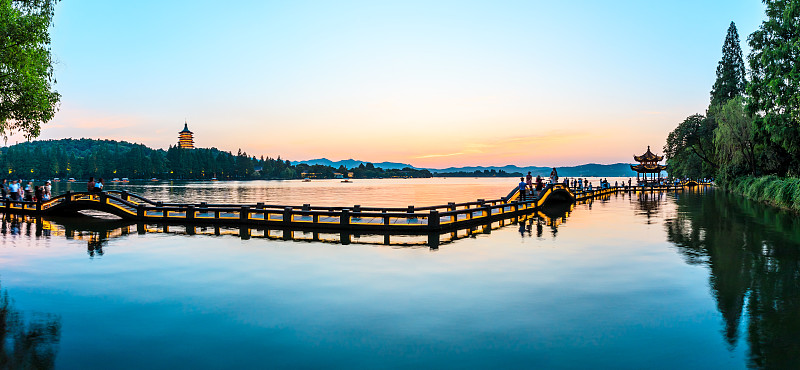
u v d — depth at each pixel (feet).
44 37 49.29
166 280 36.45
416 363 20.84
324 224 70.79
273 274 38.50
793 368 20.10
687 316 27.12
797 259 43.62
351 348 22.62
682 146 250.16
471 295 31.73
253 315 27.71
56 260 44.75
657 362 20.88
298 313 28.04
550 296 31.48
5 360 21.20
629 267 40.73
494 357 21.48
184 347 22.80
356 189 360.07
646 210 108.17
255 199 193.77
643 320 26.50
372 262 43.60
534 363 20.81
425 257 46.16
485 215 81.61
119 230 69.36
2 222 80.59
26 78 47.06
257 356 21.70
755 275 37.24
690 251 48.80
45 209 94.73
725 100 223.30
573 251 49.44
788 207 98.17
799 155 123.85
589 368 20.30
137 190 318.04
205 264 42.80
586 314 27.58
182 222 79.92
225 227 73.77
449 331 24.89
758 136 132.87
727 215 90.38
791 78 100.27
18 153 636.89
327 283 35.29
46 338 23.99
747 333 24.31
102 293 32.58
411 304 29.73
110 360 21.25
